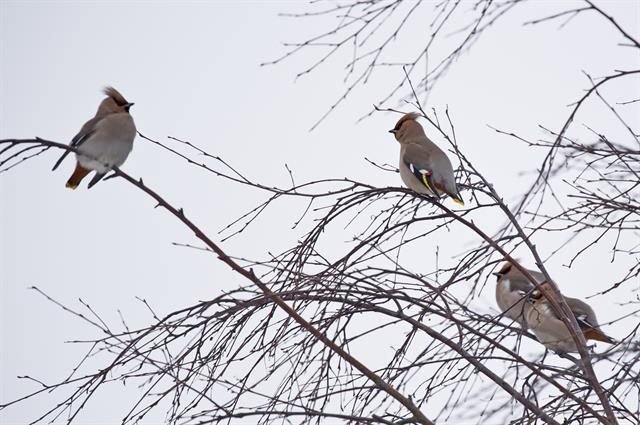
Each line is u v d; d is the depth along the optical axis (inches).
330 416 289.1
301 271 334.6
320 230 344.8
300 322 312.3
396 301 321.4
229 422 300.5
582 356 347.3
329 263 339.3
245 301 313.1
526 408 303.7
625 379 281.3
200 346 313.4
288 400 309.4
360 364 311.3
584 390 313.7
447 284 330.6
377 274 329.4
